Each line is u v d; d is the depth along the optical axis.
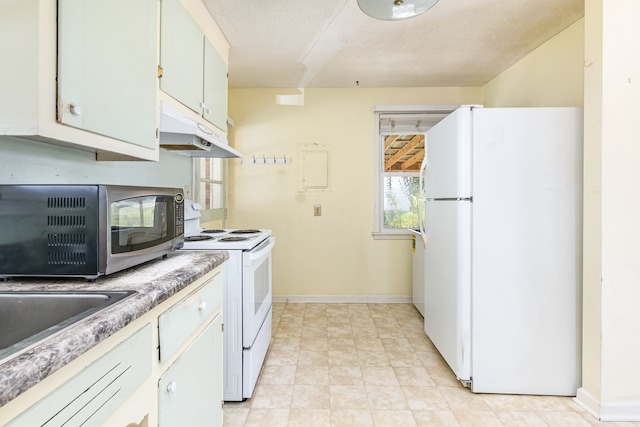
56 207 0.93
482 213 1.83
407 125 3.50
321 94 3.51
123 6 1.11
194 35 1.83
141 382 0.83
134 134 1.18
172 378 0.98
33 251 0.93
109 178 1.58
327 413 1.70
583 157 1.75
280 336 2.66
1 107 0.79
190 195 2.57
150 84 1.30
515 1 1.97
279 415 1.69
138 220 1.11
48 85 0.81
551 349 1.83
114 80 1.06
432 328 2.38
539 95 2.57
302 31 2.31
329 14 2.10
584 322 1.73
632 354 1.61
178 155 2.38
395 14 1.77
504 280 1.84
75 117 0.89
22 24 0.78
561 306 1.81
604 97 1.58
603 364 1.62
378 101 3.50
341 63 2.87
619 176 1.59
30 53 0.78
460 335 1.88
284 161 3.43
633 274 1.60
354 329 2.81
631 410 1.62
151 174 2.00
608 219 1.60
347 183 3.53
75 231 0.94
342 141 3.51
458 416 1.67
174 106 1.61
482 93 3.47
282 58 2.76
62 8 0.85
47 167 1.22
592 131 1.64
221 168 3.34
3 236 0.93
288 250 3.55
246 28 2.26
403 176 3.59
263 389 1.92
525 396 1.84
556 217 1.80
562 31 2.32
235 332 1.78
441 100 3.49
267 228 3.54
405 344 2.52
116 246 0.99
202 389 1.21
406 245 3.54
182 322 1.04
